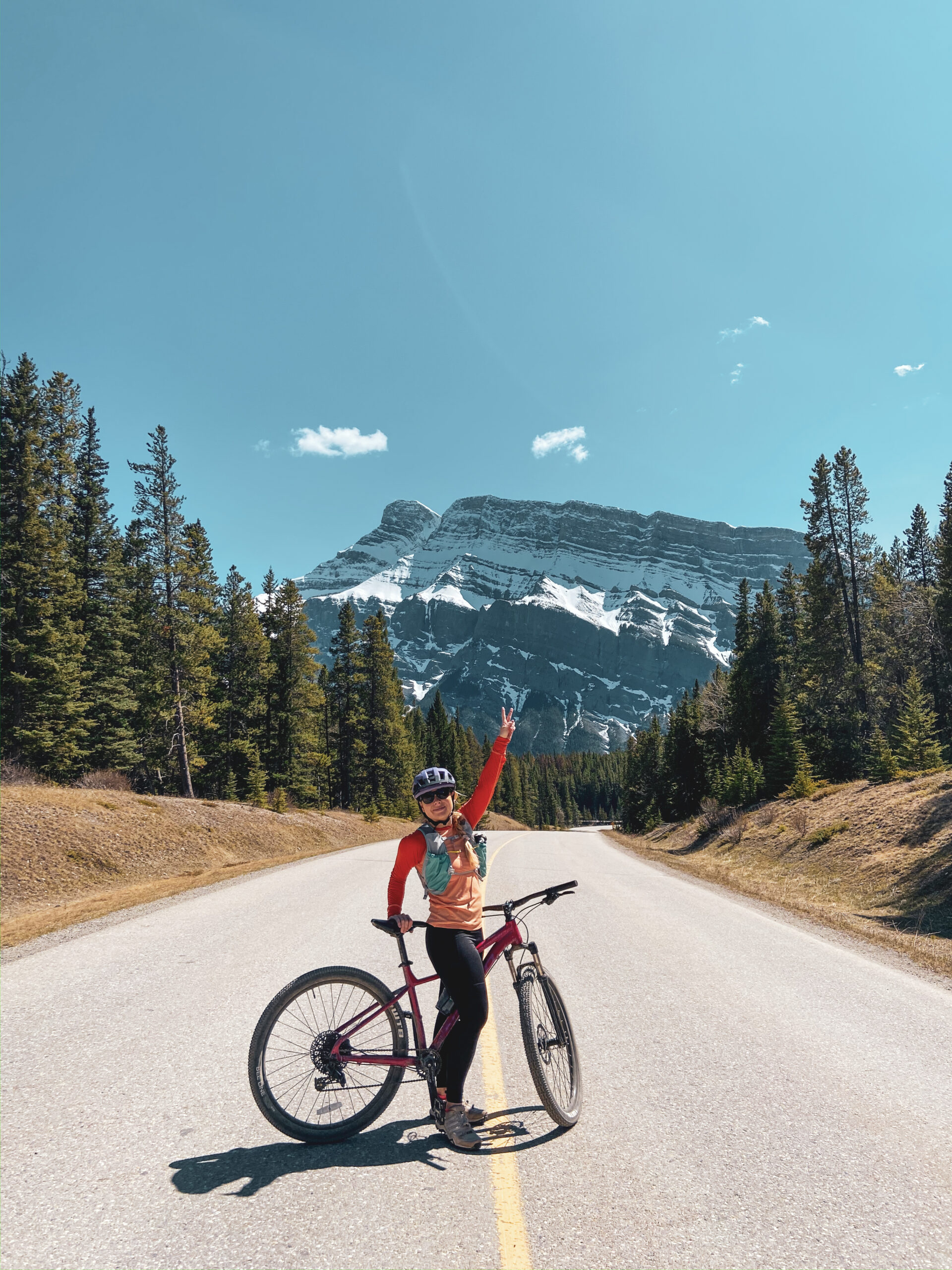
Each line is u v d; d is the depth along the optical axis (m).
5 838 16.56
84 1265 2.31
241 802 34.31
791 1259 2.42
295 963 6.75
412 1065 3.46
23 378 31.00
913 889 12.98
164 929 8.50
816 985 6.55
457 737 93.44
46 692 28.28
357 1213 2.67
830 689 43.34
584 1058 4.54
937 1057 4.62
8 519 29.34
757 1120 3.61
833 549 44.28
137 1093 3.79
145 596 35.75
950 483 45.50
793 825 23.30
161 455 33.78
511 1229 2.58
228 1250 2.41
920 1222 2.69
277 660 47.25
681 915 10.71
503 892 12.88
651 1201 2.79
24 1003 5.47
